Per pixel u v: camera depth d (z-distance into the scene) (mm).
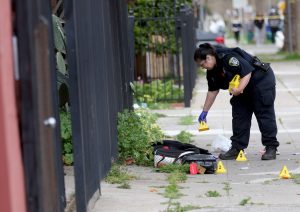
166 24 26469
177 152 14188
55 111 9164
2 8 6738
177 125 20078
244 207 10695
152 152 14672
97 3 12359
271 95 14625
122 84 15977
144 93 24953
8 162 6770
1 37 6691
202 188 12195
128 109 16109
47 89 7223
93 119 11117
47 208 7059
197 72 33094
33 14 6945
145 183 12727
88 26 10961
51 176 7293
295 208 10602
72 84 9695
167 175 13469
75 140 9820
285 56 47219
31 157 6926
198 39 38531
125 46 16594
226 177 13234
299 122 20000
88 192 10344
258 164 14430
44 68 7113
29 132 6895
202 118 15023
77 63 9672
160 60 27297
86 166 10219
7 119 6773
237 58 14188
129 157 14711
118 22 15695
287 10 49812
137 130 14805
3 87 6715
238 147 15031
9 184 6781
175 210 10539
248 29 72812
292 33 48688
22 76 6867
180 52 27094
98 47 12203
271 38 68500
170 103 24562
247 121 14984
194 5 35719
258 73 14523
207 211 10492
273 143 14875
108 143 13281
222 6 100562
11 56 6906
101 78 12516
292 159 14852
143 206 10844
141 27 26516
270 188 12102
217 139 15945
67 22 9641
